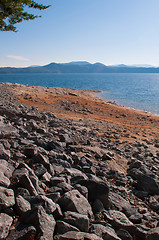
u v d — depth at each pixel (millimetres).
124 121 35469
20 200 4594
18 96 44531
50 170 7035
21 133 10570
